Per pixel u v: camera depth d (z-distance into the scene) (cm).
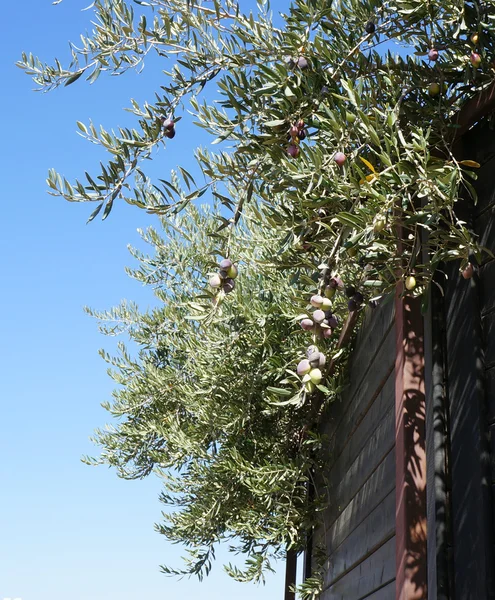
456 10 176
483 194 193
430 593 184
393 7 185
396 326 223
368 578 272
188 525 546
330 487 418
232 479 508
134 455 705
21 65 180
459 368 188
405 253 174
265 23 180
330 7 176
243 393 499
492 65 180
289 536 450
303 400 170
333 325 170
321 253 185
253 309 477
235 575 449
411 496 195
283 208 184
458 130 194
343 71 184
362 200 177
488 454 171
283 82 172
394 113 171
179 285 677
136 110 182
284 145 179
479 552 164
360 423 328
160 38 180
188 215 642
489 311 183
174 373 658
